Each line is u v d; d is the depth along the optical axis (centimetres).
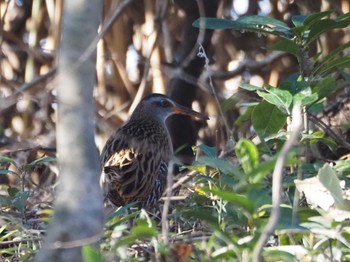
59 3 1502
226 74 1620
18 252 842
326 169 688
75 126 604
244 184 603
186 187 1098
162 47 1570
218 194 603
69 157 605
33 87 1320
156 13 1570
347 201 682
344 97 1247
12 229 976
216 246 728
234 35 1642
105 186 1127
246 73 1625
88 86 606
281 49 927
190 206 945
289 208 685
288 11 1611
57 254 611
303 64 931
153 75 1556
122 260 684
